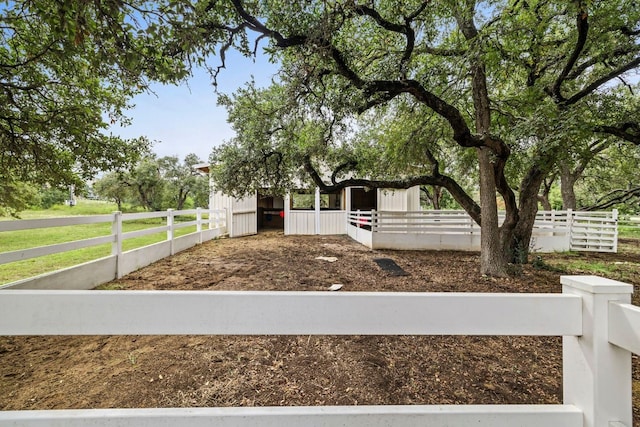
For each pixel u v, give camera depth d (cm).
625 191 1259
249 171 628
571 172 1182
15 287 293
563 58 533
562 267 640
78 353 249
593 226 862
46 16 173
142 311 86
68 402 186
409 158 703
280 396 196
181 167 1789
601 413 85
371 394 201
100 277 421
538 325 90
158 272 512
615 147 796
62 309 85
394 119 685
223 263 600
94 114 360
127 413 82
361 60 489
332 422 86
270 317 89
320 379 216
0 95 299
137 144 434
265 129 557
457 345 275
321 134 565
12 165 359
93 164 400
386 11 425
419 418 87
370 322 90
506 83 566
